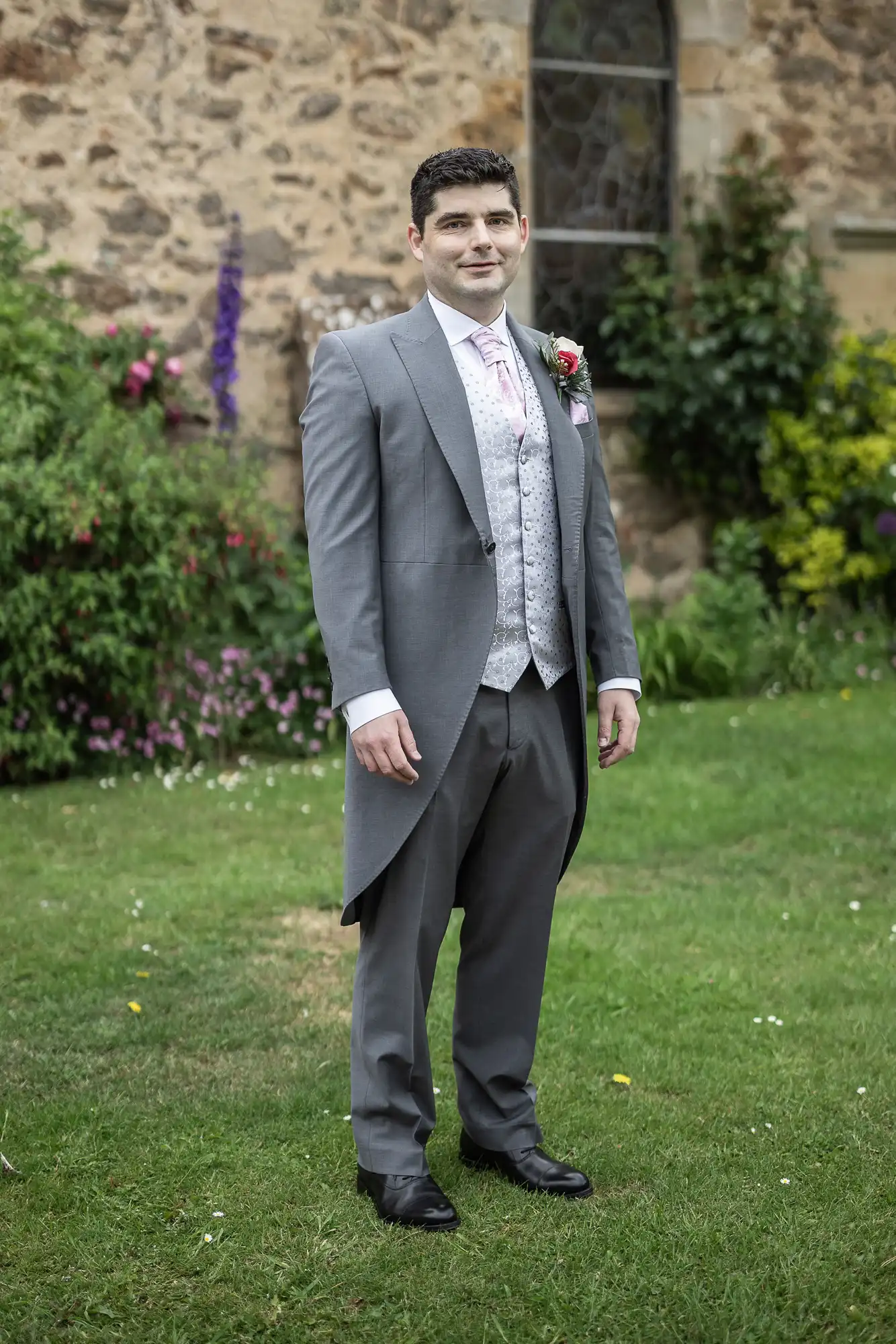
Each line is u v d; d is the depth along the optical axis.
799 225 8.18
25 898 3.98
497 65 7.45
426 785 2.19
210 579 5.97
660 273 8.02
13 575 5.31
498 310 2.30
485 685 2.22
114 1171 2.43
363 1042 2.30
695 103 7.94
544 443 2.28
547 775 2.31
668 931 3.74
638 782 5.26
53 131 6.69
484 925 2.39
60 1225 2.26
